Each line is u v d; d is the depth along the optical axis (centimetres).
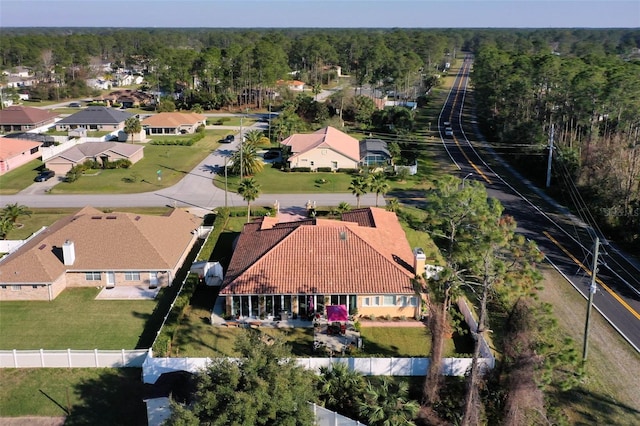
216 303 4756
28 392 3625
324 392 3266
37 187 8250
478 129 13338
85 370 3869
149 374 3700
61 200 7656
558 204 7512
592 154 7919
